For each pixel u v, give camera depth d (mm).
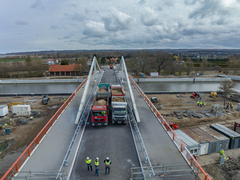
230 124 30516
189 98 47156
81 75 84250
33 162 13172
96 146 15523
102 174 12016
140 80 74812
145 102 28062
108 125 19859
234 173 18391
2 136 26375
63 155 14141
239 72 91812
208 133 24125
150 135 17484
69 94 50719
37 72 95000
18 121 31531
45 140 16500
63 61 98438
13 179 11227
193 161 12773
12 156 21672
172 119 32688
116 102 19719
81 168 12641
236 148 23422
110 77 51781
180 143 15992
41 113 35781
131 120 21094
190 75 87875
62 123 20250
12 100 45625
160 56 90500
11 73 90188
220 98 47406
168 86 67688
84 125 19594
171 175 11328
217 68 106438
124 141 16375
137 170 12391
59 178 11305
